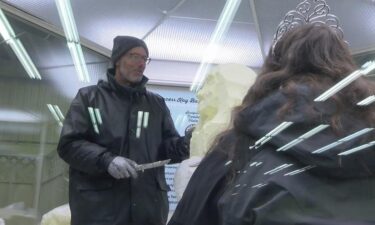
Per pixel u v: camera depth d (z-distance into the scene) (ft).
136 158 5.91
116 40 6.19
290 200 2.25
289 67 2.80
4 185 8.80
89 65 7.96
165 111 6.50
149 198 5.82
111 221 5.69
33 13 7.68
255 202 2.32
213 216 2.69
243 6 6.33
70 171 6.06
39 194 8.55
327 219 2.21
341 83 2.61
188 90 6.88
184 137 6.15
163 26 7.02
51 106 8.30
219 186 2.71
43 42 8.12
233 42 6.75
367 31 6.49
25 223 8.61
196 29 6.94
